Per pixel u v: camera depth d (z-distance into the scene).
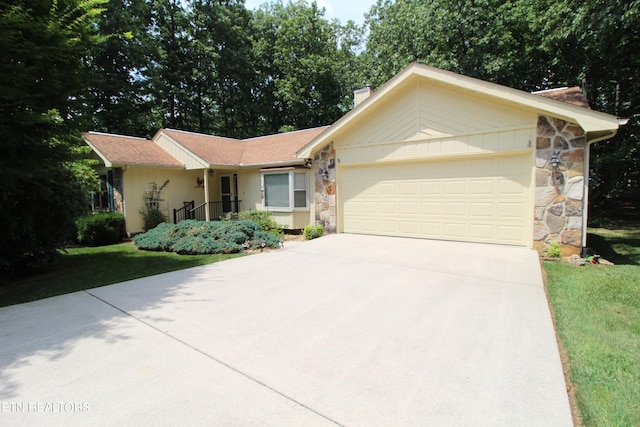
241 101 26.47
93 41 5.66
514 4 14.36
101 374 2.69
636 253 7.93
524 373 2.60
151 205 12.30
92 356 2.99
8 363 2.89
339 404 2.26
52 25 4.96
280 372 2.67
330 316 3.82
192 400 2.33
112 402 2.32
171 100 23.25
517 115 7.14
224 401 2.31
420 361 2.80
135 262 7.30
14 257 6.04
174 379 2.60
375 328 3.47
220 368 2.75
